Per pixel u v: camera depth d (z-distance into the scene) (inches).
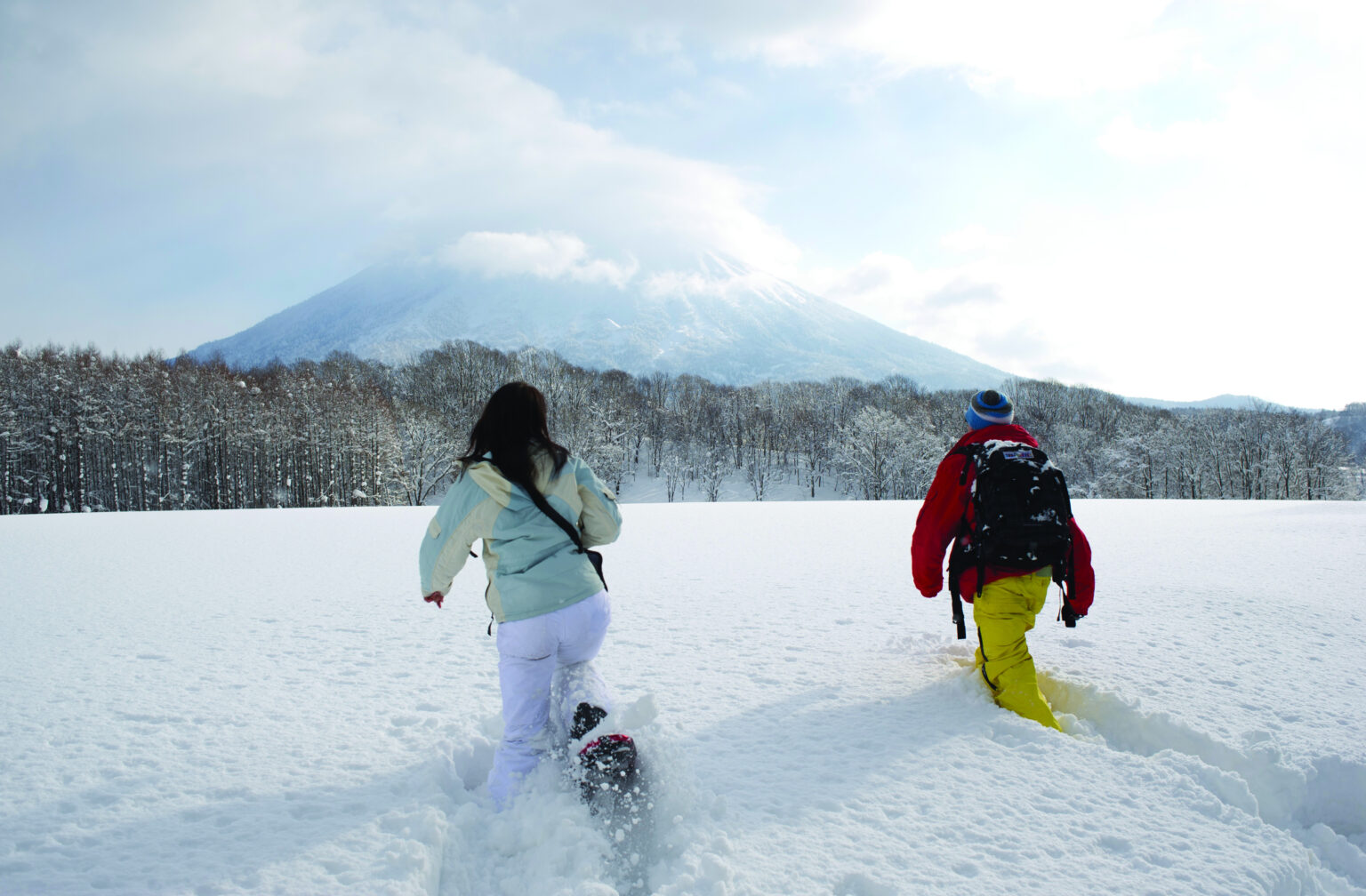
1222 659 168.9
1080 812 101.4
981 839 94.2
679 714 137.5
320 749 123.4
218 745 125.2
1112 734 137.2
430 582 110.0
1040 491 137.6
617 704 141.3
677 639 193.8
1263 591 255.3
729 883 83.7
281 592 280.5
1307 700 140.9
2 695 151.8
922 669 163.8
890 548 414.3
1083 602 149.4
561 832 93.8
